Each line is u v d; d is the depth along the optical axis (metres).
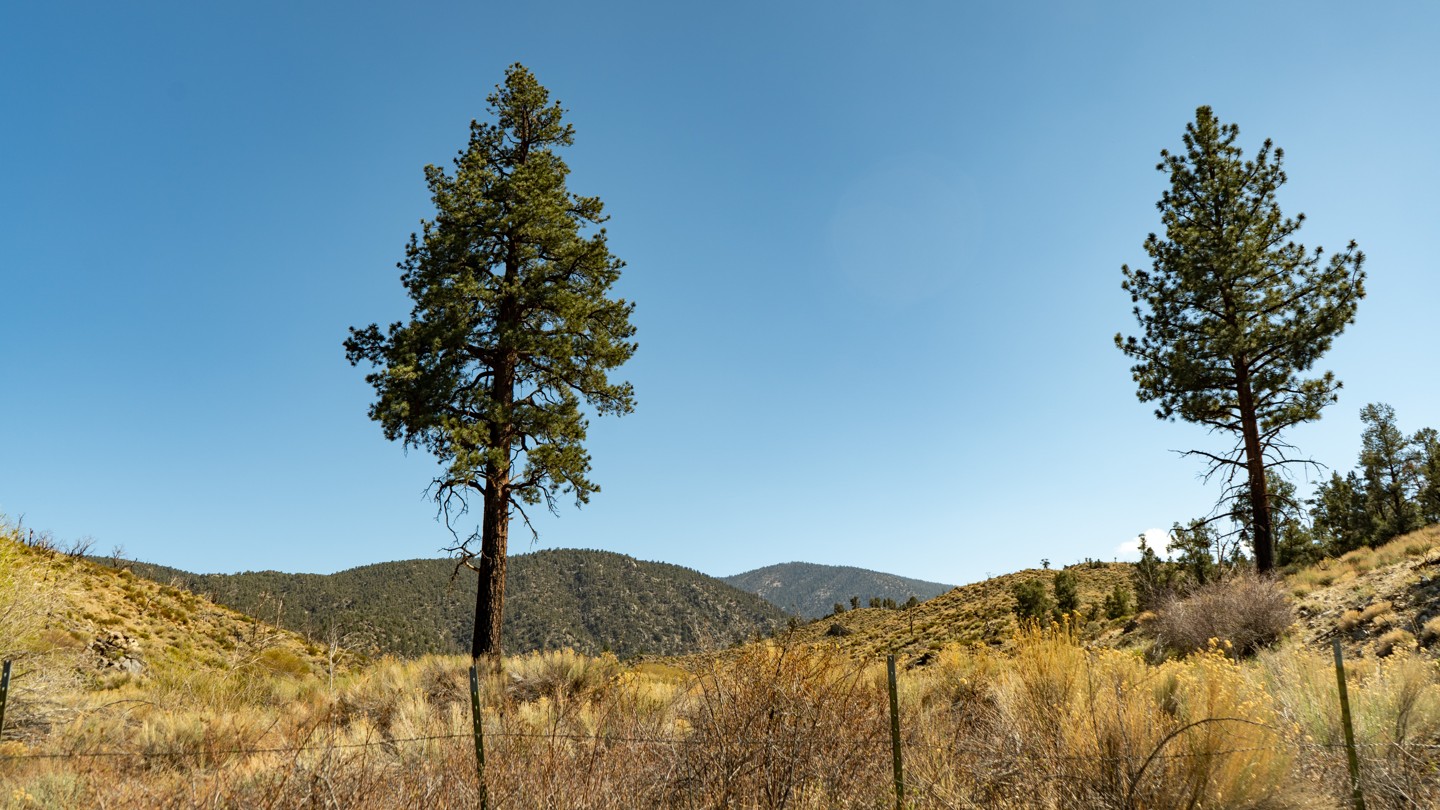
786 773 5.22
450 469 16.25
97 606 22.19
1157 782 4.96
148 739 8.45
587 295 19.92
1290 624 14.35
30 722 9.84
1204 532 26.27
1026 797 5.18
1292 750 5.36
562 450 17.36
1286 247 24.80
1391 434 47.47
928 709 7.88
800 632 6.69
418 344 17.88
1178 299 25.53
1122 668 7.49
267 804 5.00
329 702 10.79
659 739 5.86
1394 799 5.27
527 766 5.51
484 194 19.33
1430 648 10.78
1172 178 26.47
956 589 61.72
